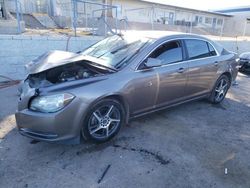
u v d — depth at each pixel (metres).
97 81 2.92
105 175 2.56
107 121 3.13
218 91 4.92
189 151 3.11
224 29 27.45
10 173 2.53
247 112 4.67
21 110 2.80
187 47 4.02
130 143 3.22
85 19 11.21
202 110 4.62
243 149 3.23
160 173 2.63
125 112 3.33
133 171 2.65
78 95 2.72
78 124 2.79
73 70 3.25
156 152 3.04
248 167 2.84
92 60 3.24
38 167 2.65
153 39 3.62
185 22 22.69
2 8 10.03
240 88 6.62
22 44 6.04
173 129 3.71
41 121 2.63
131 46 3.61
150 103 3.57
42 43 6.34
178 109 4.59
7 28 7.54
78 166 2.69
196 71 4.12
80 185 2.40
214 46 4.66
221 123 4.05
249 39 16.62
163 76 3.56
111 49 3.76
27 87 3.05
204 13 24.48
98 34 8.15
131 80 3.18
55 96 2.65
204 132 3.67
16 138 3.24
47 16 13.77
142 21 19.25
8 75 6.04
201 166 2.80
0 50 5.79
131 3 18.16
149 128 3.69
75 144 3.00
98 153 2.96
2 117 3.88
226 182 2.55
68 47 6.81
